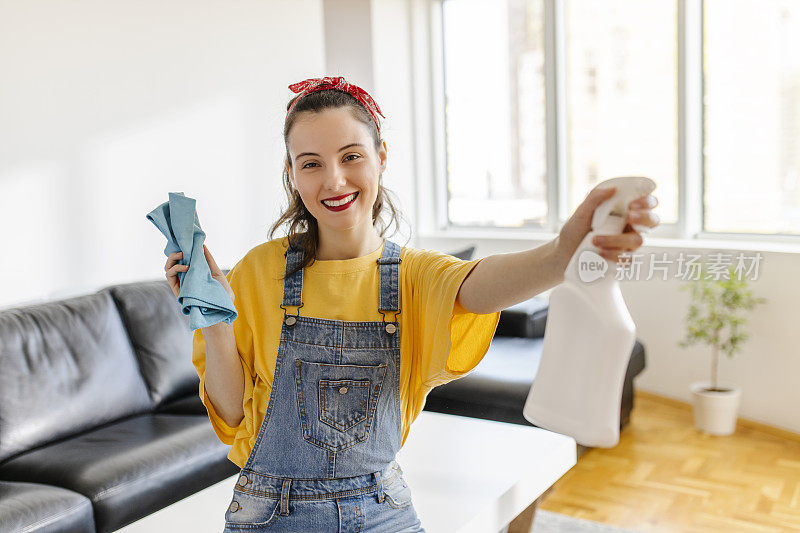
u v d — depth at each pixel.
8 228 3.08
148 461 2.22
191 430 2.46
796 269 3.20
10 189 3.08
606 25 4.18
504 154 4.90
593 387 0.88
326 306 1.09
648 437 3.36
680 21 3.74
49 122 3.20
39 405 2.46
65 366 2.59
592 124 4.34
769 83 3.48
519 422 2.74
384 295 1.09
